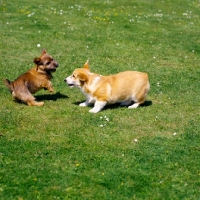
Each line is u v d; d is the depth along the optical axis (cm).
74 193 787
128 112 1175
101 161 899
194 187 828
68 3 2698
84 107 1205
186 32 2231
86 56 1731
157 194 798
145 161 910
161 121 1130
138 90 1195
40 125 1063
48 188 799
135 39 2023
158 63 1728
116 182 827
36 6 2514
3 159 890
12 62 1599
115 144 980
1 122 1064
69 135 1012
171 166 895
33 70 1221
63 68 1566
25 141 971
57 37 1966
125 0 2970
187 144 998
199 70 1677
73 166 876
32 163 879
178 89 1427
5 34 1942
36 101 1209
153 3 2983
